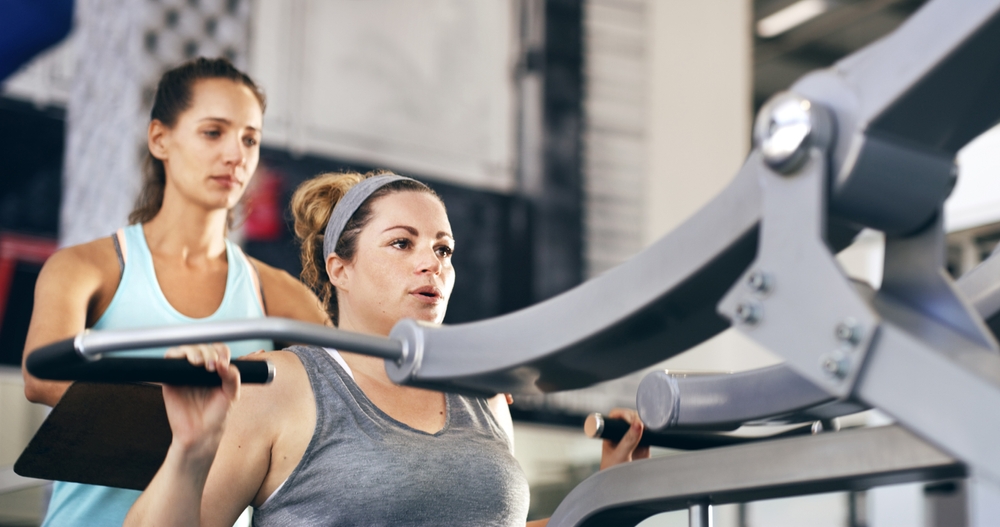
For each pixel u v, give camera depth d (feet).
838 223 2.14
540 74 13.02
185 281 6.07
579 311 2.33
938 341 1.91
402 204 4.53
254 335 2.27
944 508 10.93
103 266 5.82
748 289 2.02
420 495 3.98
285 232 11.03
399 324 2.54
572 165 13.05
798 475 2.44
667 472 2.82
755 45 15.65
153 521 3.07
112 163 9.29
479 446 4.32
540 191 12.82
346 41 11.83
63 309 5.44
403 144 12.10
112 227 9.10
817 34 15.88
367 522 3.91
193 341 2.28
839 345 1.86
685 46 14.15
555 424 12.01
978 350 1.90
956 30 1.80
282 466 3.97
